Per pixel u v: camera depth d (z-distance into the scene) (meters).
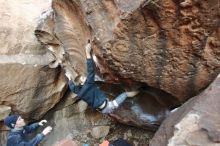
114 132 6.38
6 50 6.06
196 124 3.40
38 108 6.40
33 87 6.20
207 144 3.24
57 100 6.51
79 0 4.43
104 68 4.62
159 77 4.41
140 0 3.82
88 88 4.52
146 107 5.28
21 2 6.65
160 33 3.97
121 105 5.41
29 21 6.30
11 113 6.33
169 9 3.71
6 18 6.27
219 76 3.82
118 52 4.24
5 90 6.07
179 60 4.14
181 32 3.87
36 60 6.10
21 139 4.88
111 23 4.17
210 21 3.67
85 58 5.14
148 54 4.20
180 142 3.35
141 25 3.96
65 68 5.78
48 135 6.53
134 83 4.78
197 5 3.60
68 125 6.57
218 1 3.50
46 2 6.72
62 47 5.55
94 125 6.51
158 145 3.70
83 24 4.70
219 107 3.48
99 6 4.23
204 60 4.03
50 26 5.59
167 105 5.04
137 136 6.19
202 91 4.19
